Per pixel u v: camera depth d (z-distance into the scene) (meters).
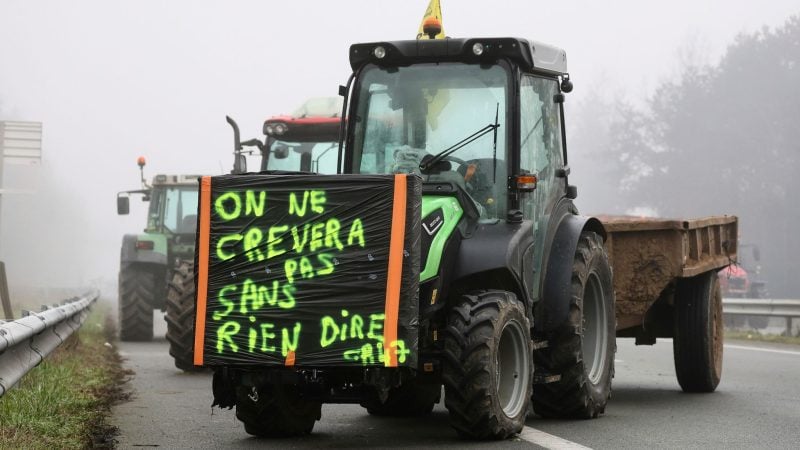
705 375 12.62
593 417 10.40
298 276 8.41
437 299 8.69
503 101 9.76
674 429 9.60
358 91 10.09
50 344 11.55
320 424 10.21
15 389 9.84
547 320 10.02
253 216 8.52
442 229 8.88
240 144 18.75
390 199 8.36
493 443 8.75
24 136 30.31
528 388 9.18
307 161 18.41
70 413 9.87
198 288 8.55
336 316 8.34
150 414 10.66
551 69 10.39
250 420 9.13
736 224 14.56
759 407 11.27
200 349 8.52
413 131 9.91
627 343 21.31
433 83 9.92
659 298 12.77
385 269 8.31
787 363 16.62
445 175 9.66
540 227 10.12
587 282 10.69
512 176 9.58
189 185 23.56
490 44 9.73
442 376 8.73
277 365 8.39
